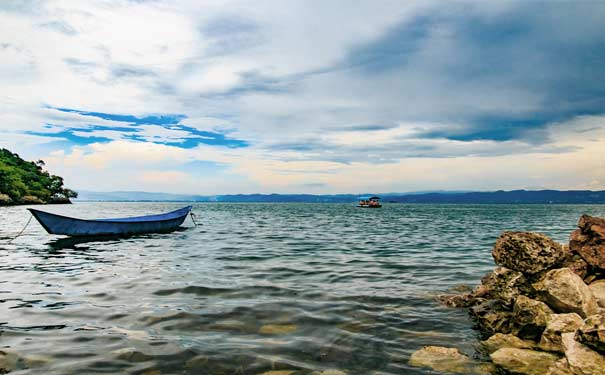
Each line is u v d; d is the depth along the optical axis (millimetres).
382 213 92000
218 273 14086
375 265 16297
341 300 10453
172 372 5918
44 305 9570
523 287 9055
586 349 6047
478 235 31688
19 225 38781
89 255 18766
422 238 28859
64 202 158875
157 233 31891
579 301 7770
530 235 9719
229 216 71000
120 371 5902
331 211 106125
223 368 6098
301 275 13914
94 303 9805
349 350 6984
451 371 6148
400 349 7113
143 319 8523
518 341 7590
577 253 10758
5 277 13164
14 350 6641
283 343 7246
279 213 89000
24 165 154125
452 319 9008
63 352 6594
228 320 8570
